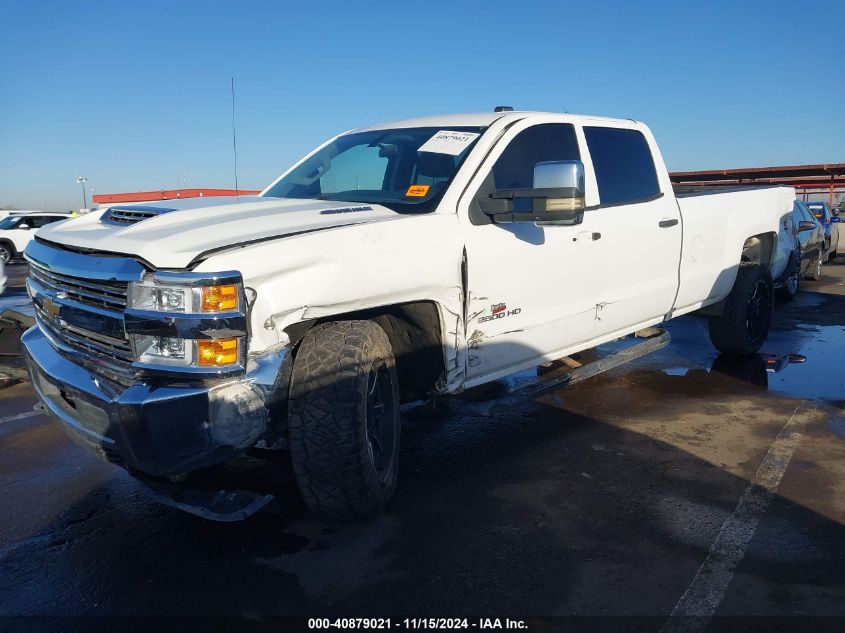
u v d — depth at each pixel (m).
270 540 3.37
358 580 3.02
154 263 2.82
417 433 4.82
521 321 4.21
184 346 2.78
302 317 3.10
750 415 5.11
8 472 4.21
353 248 3.24
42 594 2.95
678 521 3.51
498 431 4.84
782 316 9.60
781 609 2.79
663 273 5.38
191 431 2.81
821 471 4.09
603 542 3.31
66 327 3.27
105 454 3.19
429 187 3.99
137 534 3.45
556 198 3.60
